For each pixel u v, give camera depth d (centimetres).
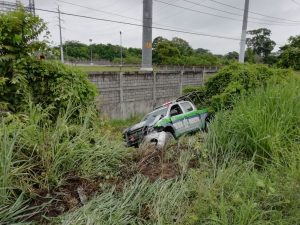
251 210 221
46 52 443
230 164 312
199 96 993
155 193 261
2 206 224
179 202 252
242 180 266
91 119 399
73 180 284
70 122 374
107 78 1336
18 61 396
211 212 231
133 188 268
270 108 381
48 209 246
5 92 388
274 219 226
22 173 249
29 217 232
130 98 1450
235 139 352
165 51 4906
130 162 337
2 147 245
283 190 250
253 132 341
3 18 402
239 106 399
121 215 231
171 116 860
